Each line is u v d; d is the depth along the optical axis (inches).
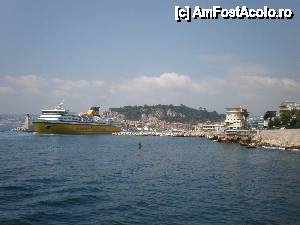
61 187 2041.1
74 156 4042.8
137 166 3228.3
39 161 3420.3
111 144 6732.3
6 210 1493.6
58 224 1327.5
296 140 5762.8
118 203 1681.8
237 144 7101.4
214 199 1809.8
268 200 1801.2
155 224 1363.2
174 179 2468.0
